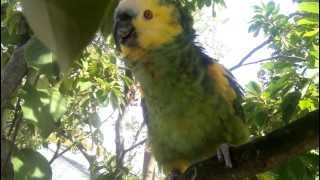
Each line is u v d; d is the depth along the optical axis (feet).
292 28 2.79
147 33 1.59
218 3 2.99
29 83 1.51
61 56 0.32
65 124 3.13
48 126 1.44
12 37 1.44
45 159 1.53
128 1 1.58
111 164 3.35
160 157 1.64
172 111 1.57
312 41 2.22
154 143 1.64
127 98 2.99
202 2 2.77
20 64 1.40
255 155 0.81
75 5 0.32
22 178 1.47
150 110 1.63
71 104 2.77
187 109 1.56
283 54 2.67
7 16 1.33
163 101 1.58
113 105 2.87
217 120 1.56
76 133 3.46
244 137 1.61
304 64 2.23
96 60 2.71
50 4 0.32
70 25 0.32
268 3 3.11
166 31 1.60
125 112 3.51
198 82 1.56
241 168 0.86
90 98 2.82
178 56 1.59
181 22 1.64
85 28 0.32
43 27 0.32
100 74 2.78
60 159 5.02
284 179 1.51
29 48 1.08
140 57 1.61
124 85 3.01
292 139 0.72
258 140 0.81
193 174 0.99
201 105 1.56
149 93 1.61
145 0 1.59
